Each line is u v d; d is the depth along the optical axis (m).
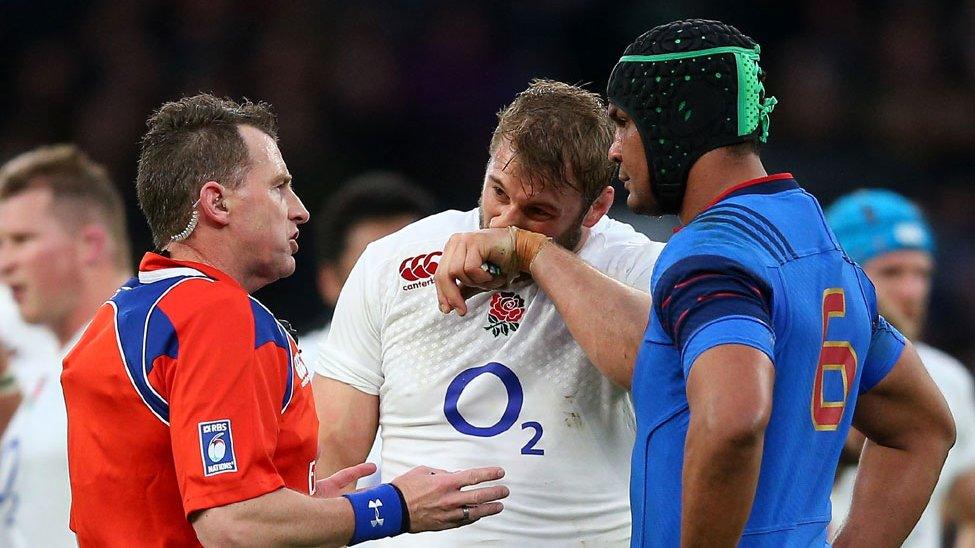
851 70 39.34
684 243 8.86
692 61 9.30
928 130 38.22
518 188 10.77
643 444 9.30
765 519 8.99
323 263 20.81
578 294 10.41
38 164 17.20
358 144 38.22
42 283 17.00
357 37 39.25
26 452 15.98
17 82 38.84
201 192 10.05
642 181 9.66
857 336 9.49
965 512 19.88
